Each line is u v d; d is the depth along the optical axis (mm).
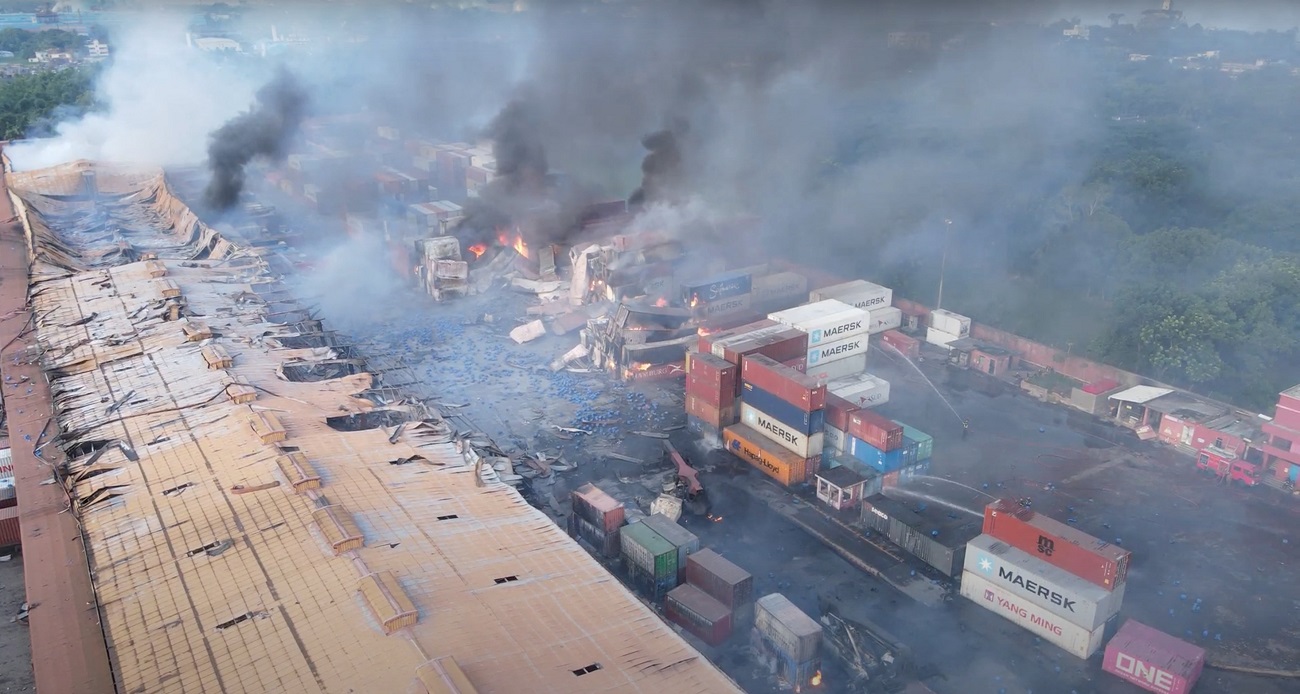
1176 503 65625
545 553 45281
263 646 37219
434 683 32781
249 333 75938
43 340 75562
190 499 49312
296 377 71062
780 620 46625
